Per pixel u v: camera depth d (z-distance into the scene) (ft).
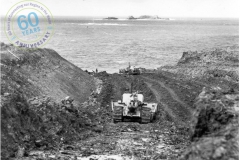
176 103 118.62
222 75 181.27
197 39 517.96
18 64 116.26
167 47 406.82
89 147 69.00
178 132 85.71
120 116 95.50
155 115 104.01
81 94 135.33
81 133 82.38
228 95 66.33
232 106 58.29
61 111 84.38
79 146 70.03
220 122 53.01
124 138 78.54
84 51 356.18
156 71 215.72
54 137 72.95
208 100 57.72
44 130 73.67
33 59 132.16
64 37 528.22
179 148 68.39
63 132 76.79
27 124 70.64
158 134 83.30
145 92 139.13
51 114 78.89
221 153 43.70
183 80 172.24
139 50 374.43
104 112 110.22
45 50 159.43
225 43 444.55
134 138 78.28
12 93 74.49
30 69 120.98
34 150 65.67
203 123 53.62
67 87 131.03
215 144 45.98
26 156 60.80
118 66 266.36
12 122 66.39
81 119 90.68
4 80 89.92
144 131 86.74
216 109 54.90
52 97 110.22
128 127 91.61
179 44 441.27
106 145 71.05
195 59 241.35
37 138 69.62
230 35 602.85
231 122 52.08
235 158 42.42
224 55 239.91
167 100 123.95
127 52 355.36
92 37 549.13
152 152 64.18
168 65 245.24
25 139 66.54
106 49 379.14
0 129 62.18
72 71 157.48
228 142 46.09
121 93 142.00
